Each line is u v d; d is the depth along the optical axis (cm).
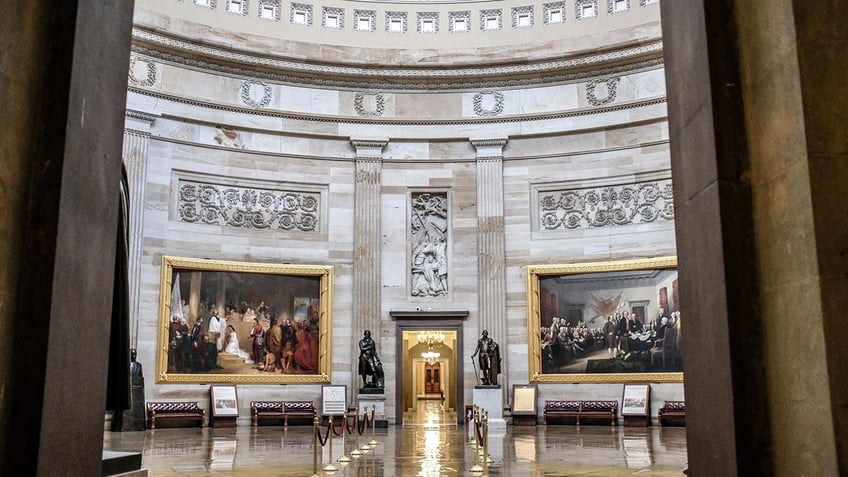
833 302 453
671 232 2488
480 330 2602
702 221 572
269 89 2638
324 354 2561
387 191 2703
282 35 2675
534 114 2667
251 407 2450
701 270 576
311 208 2662
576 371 2519
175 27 2484
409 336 4016
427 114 2722
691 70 596
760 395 516
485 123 2706
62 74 545
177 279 2427
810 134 471
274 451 1563
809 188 466
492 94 2714
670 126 660
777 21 502
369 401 2372
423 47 2761
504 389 2550
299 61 2642
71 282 554
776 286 505
